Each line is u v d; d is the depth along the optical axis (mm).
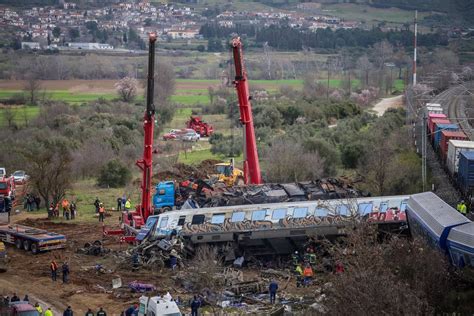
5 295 117750
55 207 175625
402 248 103125
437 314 94500
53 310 111438
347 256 113375
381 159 179625
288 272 128125
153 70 145125
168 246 132125
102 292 119750
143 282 123750
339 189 150875
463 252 107562
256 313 106188
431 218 119562
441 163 185250
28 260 138875
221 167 187375
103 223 167500
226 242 134625
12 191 194000
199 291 117125
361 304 87375
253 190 150500
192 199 147750
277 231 133875
